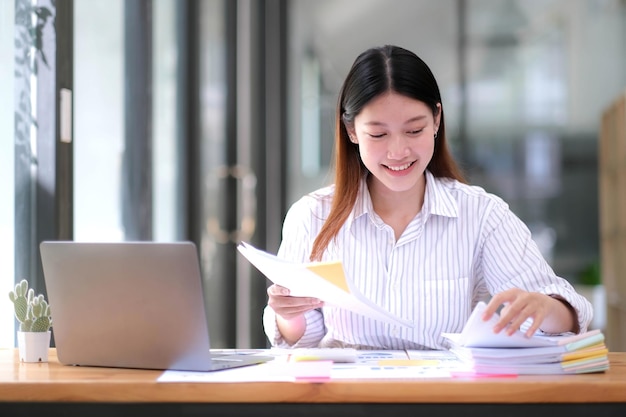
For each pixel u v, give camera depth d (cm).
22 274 284
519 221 248
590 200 615
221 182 523
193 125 466
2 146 274
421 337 242
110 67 362
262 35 613
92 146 343
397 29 627
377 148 224
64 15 296
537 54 616
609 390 178
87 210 338
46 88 290
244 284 560
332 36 632
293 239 253
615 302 573
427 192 244
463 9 620
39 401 186
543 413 179
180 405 183
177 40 450
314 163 633
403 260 243
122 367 204
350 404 180
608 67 611
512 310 197
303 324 244
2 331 273
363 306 197
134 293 198
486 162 621
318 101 633
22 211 284
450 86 622
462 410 179
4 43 275
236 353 222
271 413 181
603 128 593
